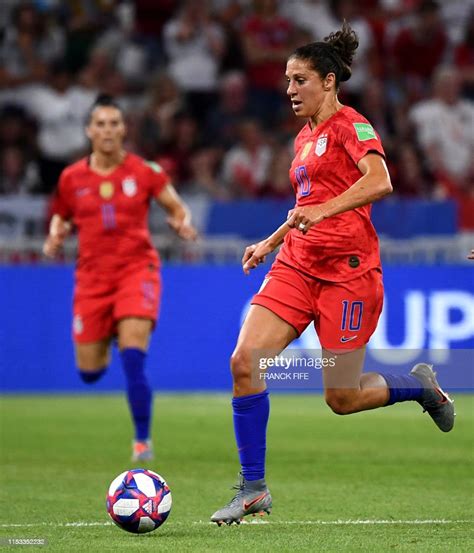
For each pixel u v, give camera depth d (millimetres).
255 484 22047
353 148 21875
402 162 61188
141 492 21047
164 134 62750
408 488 28344
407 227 52594
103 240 34719
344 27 22812
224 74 67938
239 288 53125
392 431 41594
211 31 68250
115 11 70375
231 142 64312
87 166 34938
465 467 32344
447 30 72875
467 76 69062
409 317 51656
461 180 64375
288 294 22375
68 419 44906
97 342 35375
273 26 67125
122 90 66688
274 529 22094
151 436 39875
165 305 53312
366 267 22562
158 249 53281
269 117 66125
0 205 53688
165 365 53438
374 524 22750
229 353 53312
